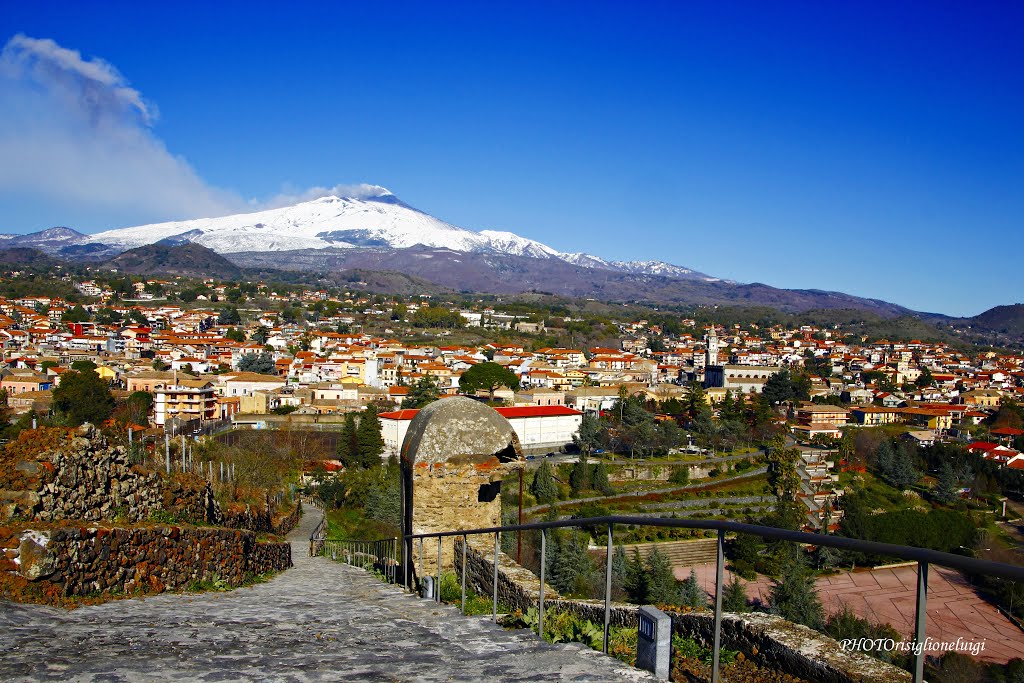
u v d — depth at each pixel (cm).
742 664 816
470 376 12600
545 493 7644
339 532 4400
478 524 1869
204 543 1560
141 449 2078
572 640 941
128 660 678
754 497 8019
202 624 923
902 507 7806
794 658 766
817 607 2042
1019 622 1561
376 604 1251
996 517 7525
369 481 5953
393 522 5169
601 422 9862
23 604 959
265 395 10925
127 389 10881
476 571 1605
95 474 1322
